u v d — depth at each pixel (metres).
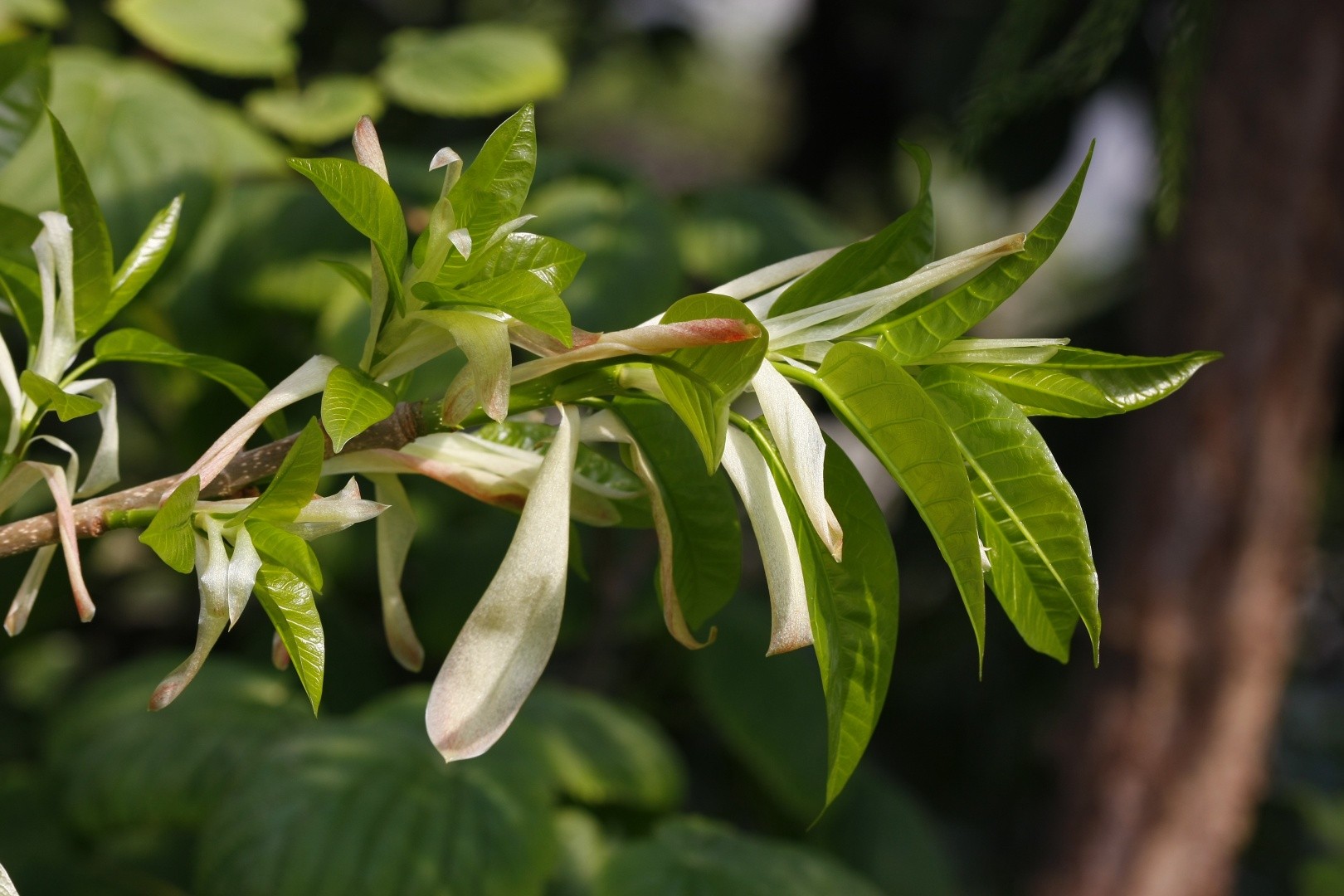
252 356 1.42
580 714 1.36
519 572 0.61
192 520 0.61
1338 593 2.49
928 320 0.64
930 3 2.17
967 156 1.03
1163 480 1.36
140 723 1.33
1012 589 0.64
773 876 1.15
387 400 0.61
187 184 1.14
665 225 1.33
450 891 1.09
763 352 0.61
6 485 0.63
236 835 1.11
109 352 0.66
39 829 1.42
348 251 1.34
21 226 0.73
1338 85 1.25
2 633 1.49
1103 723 1.40
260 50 1.33
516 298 0.61
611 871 1.13
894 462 0.62
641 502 0.68
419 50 1.43
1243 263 1.29
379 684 1.61
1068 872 1.41
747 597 1.70
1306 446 1.35
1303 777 2.50
